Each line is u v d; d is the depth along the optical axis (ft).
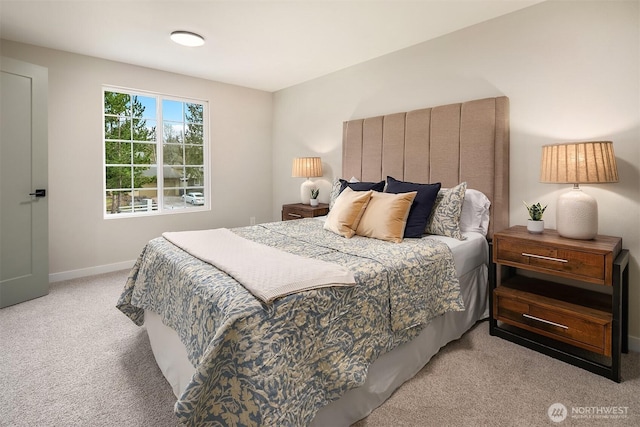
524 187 8.26
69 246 11.28
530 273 8.32
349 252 6.39
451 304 6.51
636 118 6.67
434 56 9.79
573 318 6.25
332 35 9.60
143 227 12.93
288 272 4.70
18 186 9.11
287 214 13.56
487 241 8.35
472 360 6.51
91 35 9.64
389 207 7.60
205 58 11.54
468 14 8.36
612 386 5.70
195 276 5.04
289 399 3.80
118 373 6.08
